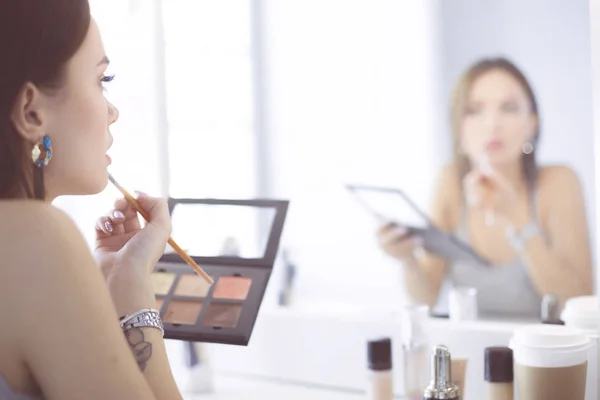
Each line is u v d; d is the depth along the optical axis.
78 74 0.61
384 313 1.16
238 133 1.47
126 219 0.80
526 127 1.54
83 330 0.51
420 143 1.63
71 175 0.62
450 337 1.05
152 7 1.31
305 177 1.60
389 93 1.64
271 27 1.53
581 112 1.50
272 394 1.14
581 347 0.85
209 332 0.86
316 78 1.59
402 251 1.53
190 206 1.00
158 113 1.32
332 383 1.15
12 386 0.52
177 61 1.35
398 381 1.09
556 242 1.49
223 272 0.93
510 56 1.55
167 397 0.67
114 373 0.51
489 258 1.51
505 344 1.01
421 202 1.64
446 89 1.61
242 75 1.48
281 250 1.30
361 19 1.62
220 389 1.18
